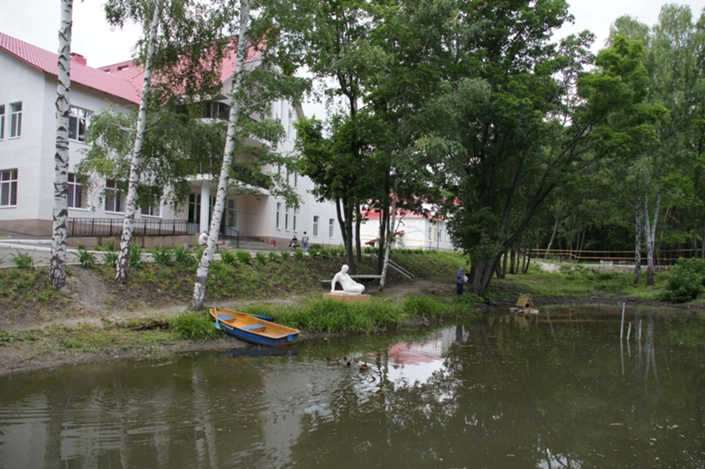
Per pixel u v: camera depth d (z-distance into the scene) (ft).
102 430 20.03
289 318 44.55
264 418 22.36
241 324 41.19
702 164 99.50
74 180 79.87
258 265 60.54
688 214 139.44
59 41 36.27
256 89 45.57
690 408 26.50
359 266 79.20
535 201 75.97
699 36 104.01
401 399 26.37
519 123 66.28
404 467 18.11
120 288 41.57
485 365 35.60
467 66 65.82
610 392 29.32
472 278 82.48
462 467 18.39
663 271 120.67
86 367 29.07
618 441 21.59
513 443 20.94
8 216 78.28
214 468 17.12
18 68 79.51
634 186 98.37
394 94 63.67
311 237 130.82
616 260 159.43
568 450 20.44
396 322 51.96
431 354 38.73
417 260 107.14
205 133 44.88
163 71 46.01
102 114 42.78
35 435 19.19
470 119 68.90
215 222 42.45
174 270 48.75
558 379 32.14
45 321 33.65
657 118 65.82
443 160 61.72
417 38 61.57
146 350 33.40
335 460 18.43
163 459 17.61
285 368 31.58
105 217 83.82
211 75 47.32
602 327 58.08
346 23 64.75
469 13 73.26
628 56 66.03
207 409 23.12
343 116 70.33
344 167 67.77
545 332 53.16
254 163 45.88
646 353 41.93
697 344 46.83
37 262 40.04
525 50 74.79
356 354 37.22
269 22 42.27
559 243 182.39
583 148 75.97
